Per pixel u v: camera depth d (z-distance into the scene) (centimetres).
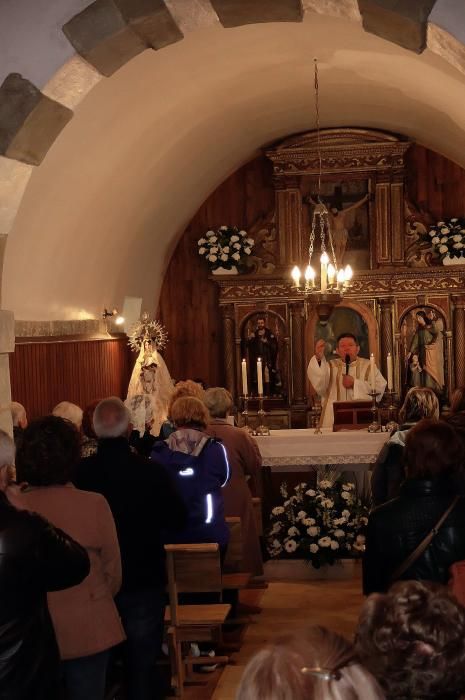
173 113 744
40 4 437
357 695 141
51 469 359
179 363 1096
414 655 164
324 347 1047
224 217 1082
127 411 432
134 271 951
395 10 394
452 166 1042
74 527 356
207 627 531
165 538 533
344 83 802
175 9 428
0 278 478
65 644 353
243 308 1059
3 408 471
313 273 871
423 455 349
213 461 537
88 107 597
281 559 759
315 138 1022
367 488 788
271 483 816
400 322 1041
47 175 610
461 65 415
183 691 521
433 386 1036
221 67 674
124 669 425
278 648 147
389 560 350
